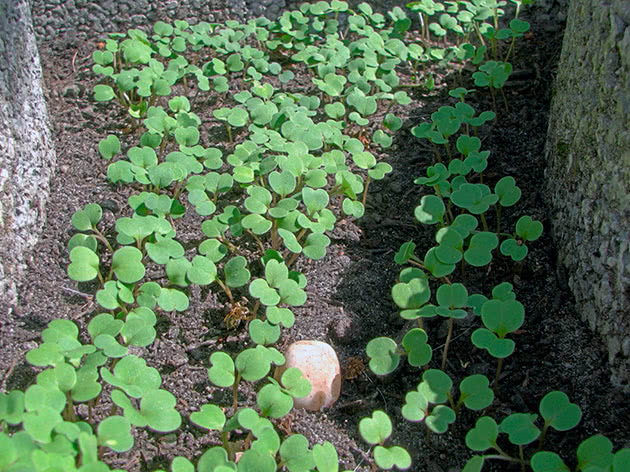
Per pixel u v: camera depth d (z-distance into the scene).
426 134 0.32
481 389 0.23
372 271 0.29
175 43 0.36
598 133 0.26
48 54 0.38
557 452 0.23
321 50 0.36
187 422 0.24
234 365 0.24
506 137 0.34
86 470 0.18
